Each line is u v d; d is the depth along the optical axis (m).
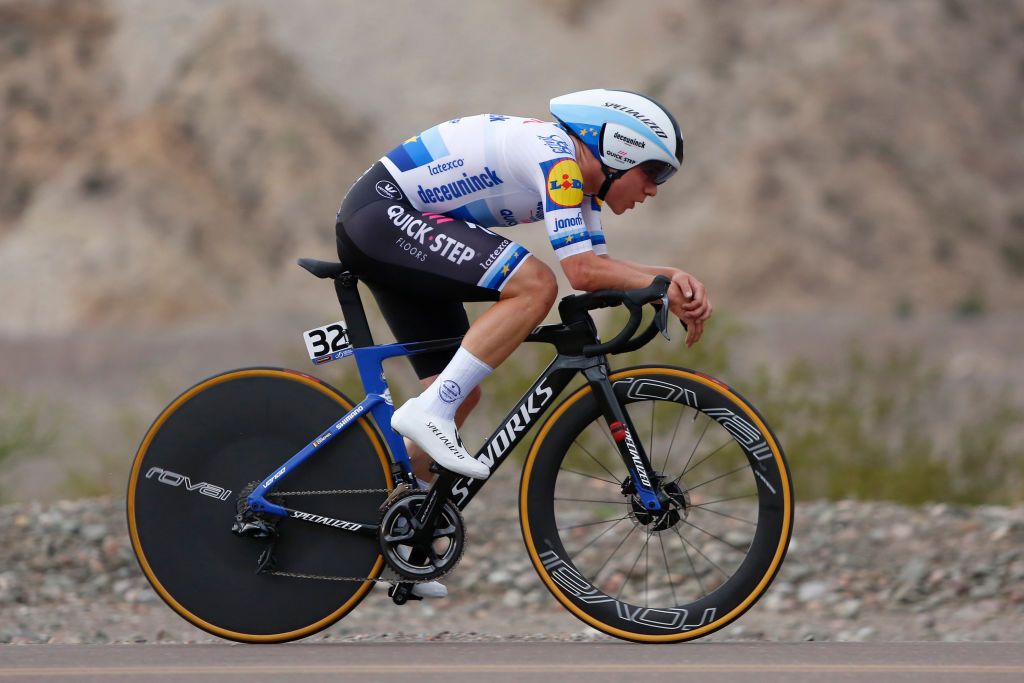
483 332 12.13
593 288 12.23
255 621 12.59
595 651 11.84
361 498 12.61
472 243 12.25
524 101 152.50
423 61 154.00
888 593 17.66
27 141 134.38
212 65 145.12
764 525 12.25
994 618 16.44
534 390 12.58
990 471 27.25
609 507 21.42
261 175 137.00
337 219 12.73
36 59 141.62
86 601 18.05
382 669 10.74
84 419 54.25
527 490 12.63
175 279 123.81
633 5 161.75
